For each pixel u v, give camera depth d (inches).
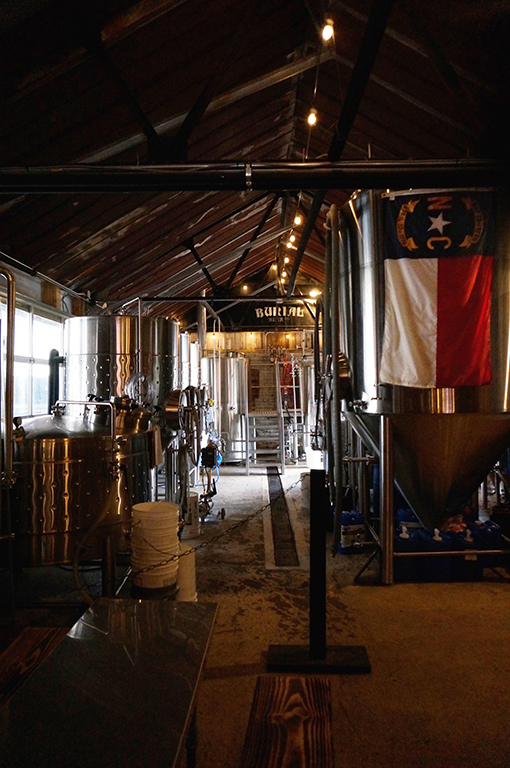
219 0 134.3
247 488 311.4
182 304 531.8
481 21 127.3
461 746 85.5
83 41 118.3
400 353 141.3
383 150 215.9
